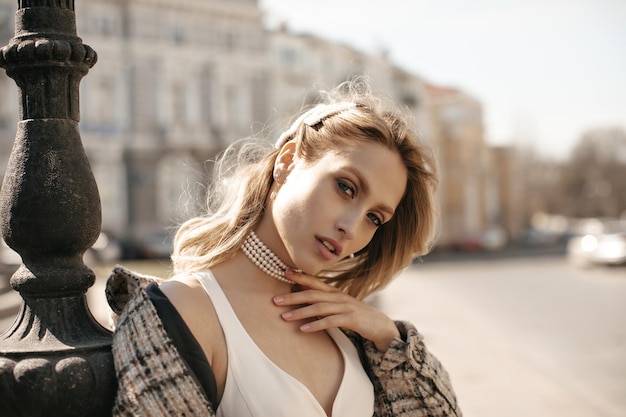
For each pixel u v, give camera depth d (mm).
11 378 1048
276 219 1321
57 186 1122
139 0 28469
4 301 5133
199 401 1086
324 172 1291
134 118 28625
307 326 1355
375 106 1418
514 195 44938
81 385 1064
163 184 29312
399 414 1417
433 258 31531
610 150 68625
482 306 12195
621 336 8727
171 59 29297
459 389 5871
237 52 31078
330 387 1343
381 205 1332
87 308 1200
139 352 1083
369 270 1631
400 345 1425
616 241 20781
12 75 1161
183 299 1207
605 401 5453
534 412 5098
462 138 41406
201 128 29938
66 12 1185
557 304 12508
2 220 1130
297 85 33156
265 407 1195
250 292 1329
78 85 1190
